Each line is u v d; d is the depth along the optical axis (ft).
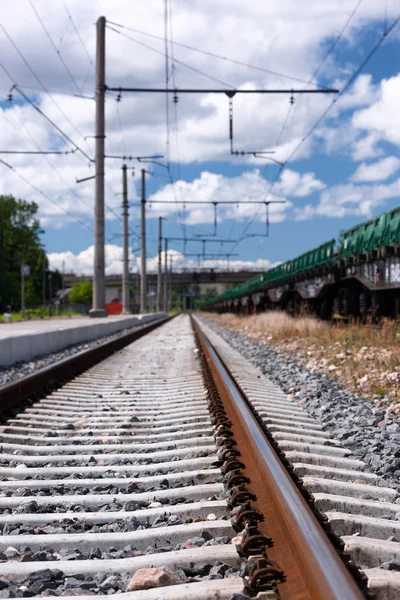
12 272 385.09
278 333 72.79
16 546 12.12
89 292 553.23
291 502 11.62
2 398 26.63
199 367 46.09
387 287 53.47
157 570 10.01
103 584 10.07
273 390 35.53
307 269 85.40
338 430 23.99
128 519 13.51
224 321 153.58
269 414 25.80
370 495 15.30
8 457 19.63
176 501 14.99
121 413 27.50
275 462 14.51
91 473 17.90
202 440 20.85
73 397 32.55
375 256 55.93
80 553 11.75
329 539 10.08
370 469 18.31
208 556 10.82
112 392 34.60
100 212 112.16
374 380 33.63
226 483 15.53
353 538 11.19
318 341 56.39
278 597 9.14
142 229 212.84
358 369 37.76
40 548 12.11
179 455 19.47
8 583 9.98
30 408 28.63
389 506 13.93
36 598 9.42
